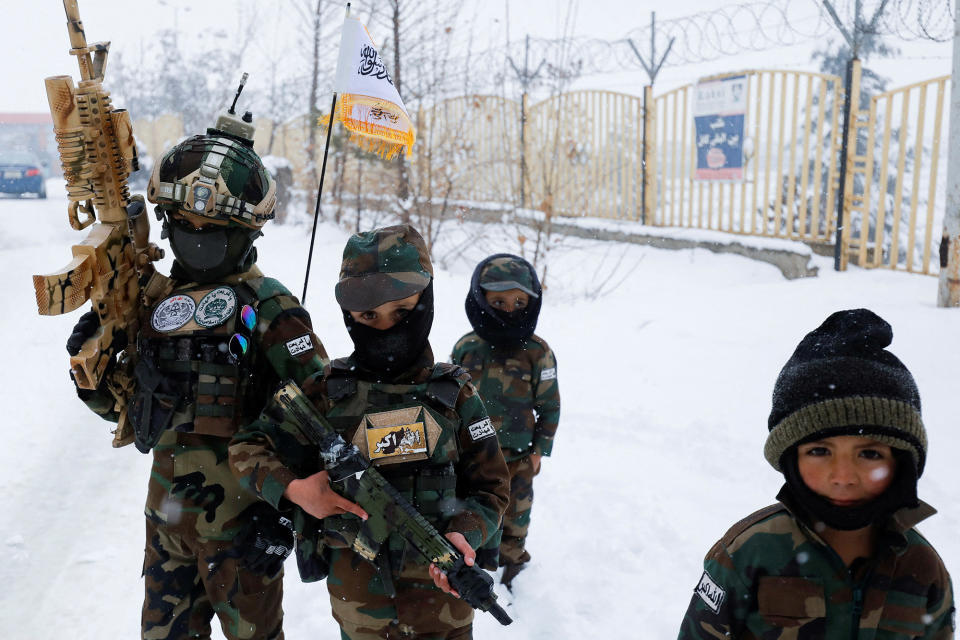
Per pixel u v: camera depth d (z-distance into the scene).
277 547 2.93
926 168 21.75
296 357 2.99
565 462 5.75
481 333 4.02
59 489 5.25
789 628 1.82
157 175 3.00
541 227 12.68
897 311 8.87
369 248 2.47
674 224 15.54
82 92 3.01
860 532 1.83
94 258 2.90
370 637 2.55
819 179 12.62
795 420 1.77
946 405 6.19
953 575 4.02
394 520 2.40
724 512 4.92
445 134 15.96
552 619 3.88
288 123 22.02
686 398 6.85
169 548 2.98
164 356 2.93
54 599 3.96
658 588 4.12
